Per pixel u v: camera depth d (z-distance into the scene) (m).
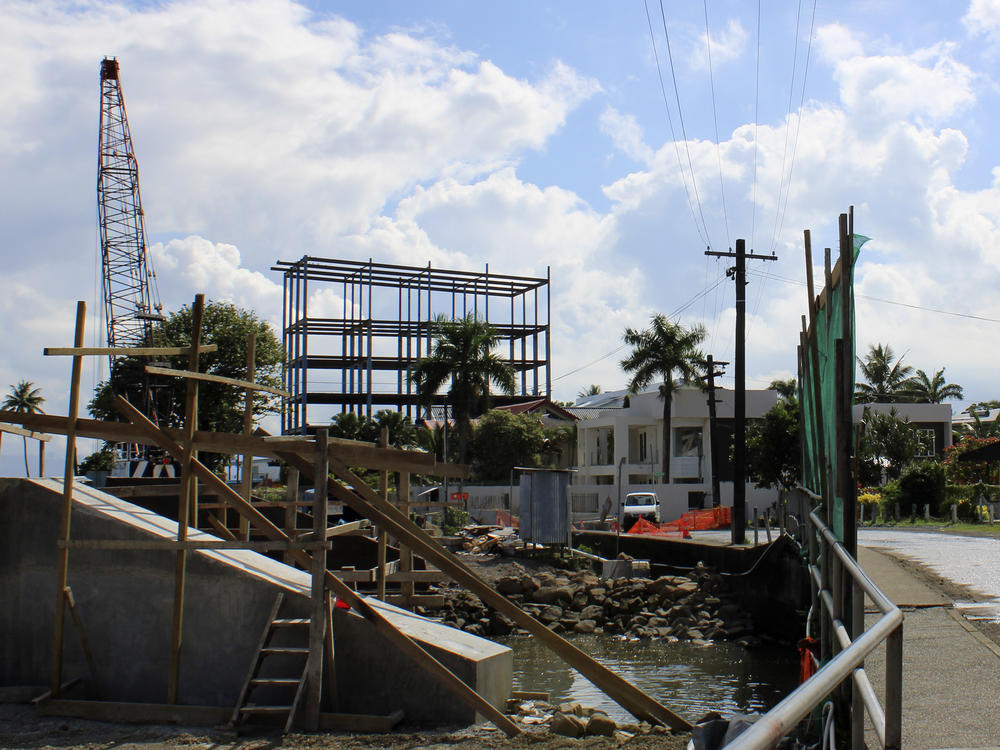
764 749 2.41
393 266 92.44
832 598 8.45
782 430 48.84
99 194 75.00
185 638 11.13
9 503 11.79
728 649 21.72
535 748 9.42
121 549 11.35
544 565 32.22
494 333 67.88
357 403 95.38
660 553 33.00
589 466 73.50
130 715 10.65
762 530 45.88
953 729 6.97
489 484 67.62
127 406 10.87
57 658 10.96
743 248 36.22
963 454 51.25
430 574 15.56
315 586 10.34
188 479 10.84
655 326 65.81
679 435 69.69
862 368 104.81
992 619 11.80
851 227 7.80
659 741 9.53
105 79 75.69
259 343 63.41
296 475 13.64
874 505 49.78
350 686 10.81
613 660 20.34
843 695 7.69
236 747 9.56
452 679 10.26
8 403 128.25
